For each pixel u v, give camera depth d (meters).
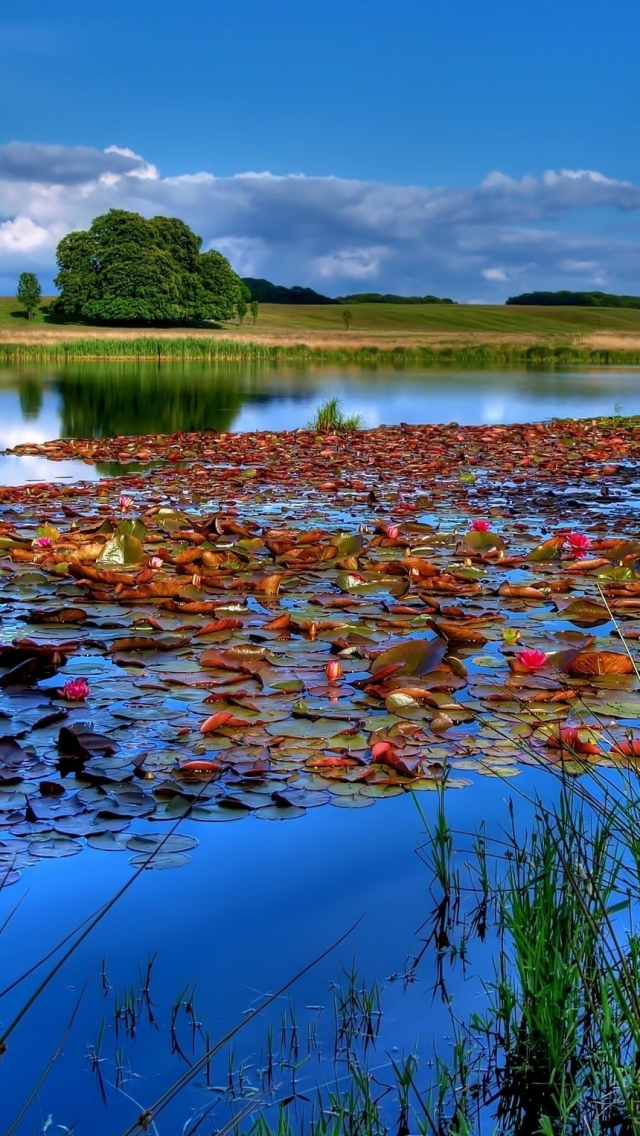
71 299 68.31
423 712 3.51
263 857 2.56
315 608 4.91
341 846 2.62
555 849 2.23
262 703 3.59
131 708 3.52
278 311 91.31
